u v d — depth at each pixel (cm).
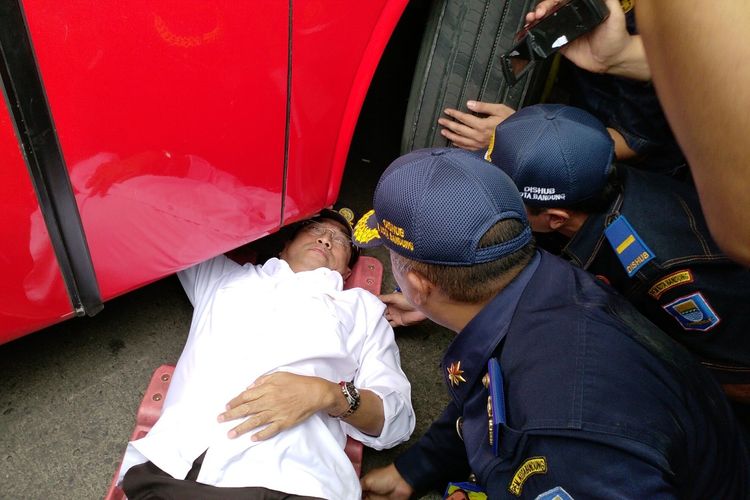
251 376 146
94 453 158
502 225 99
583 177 132
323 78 150
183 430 135
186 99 127
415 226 99
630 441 85
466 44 183
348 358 159
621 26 156
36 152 113
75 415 164
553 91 282
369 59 157
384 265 226
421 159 104
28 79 106
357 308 175
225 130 138
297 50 139
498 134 142
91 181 124
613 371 93
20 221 119
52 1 102
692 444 95
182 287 199
